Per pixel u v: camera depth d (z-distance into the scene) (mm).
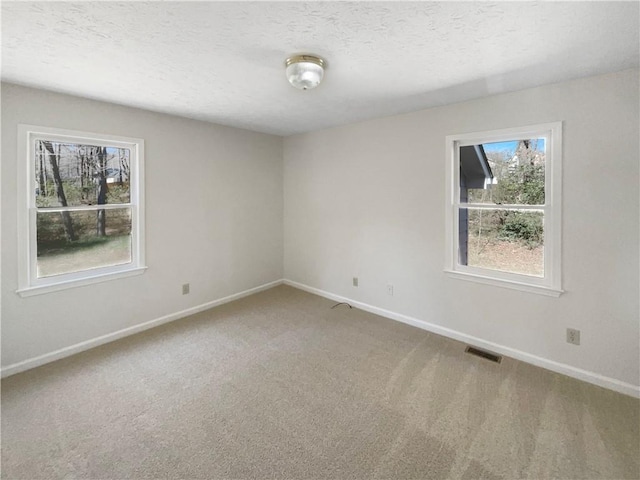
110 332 2959
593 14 1431
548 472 1563
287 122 3605
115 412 1998
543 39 1670
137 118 3027
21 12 1411
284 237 4633
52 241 2641
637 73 2021
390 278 3451
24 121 2391
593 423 1883
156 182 3219
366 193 3590
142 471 1578
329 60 1932
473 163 2838
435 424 1896
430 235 3094
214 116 3340
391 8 1388
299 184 4352
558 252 2363
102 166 2898
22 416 1950
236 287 4082
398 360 2621
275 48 1777
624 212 2115
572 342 2354
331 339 2998
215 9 1394
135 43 1717
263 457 1666
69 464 1613
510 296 2637
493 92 2525
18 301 2436
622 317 2158
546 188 2436
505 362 2578
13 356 2424
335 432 1839
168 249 3361
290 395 2176
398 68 2051
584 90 2199
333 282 4051
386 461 1638
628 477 1532
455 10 1402
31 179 2502
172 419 1940
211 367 2521
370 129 3488
